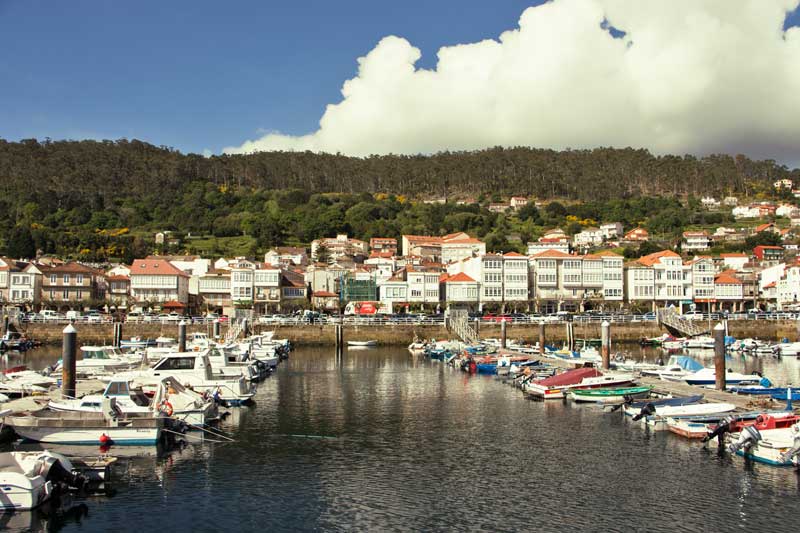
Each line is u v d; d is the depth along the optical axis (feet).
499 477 116.37
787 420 128.26
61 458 105.29
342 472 119.55
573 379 196.34
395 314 459.73
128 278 488.44
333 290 555.69
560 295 489.67
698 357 322.55
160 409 139.23
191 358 185.78
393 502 104.37
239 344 290.97
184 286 495.41
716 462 123.65
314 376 251.80
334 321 396.98
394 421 162.61
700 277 502.79
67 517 97.30
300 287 519.19
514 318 408.26
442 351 319.47
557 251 506.48
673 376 218.38
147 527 94.12
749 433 123.75
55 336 360.89
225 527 94.43
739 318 409.49
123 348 306.76
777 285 539.29
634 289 496.23
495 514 99.25
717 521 95.86
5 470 101.71
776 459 119.75
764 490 107.76
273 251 643.86
